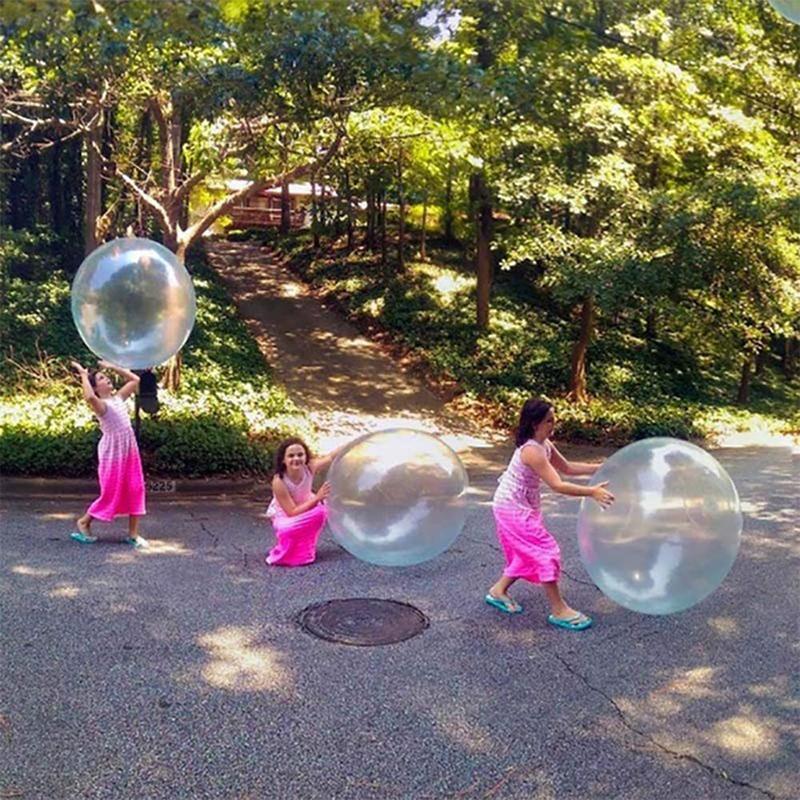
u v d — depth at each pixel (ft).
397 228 81.76
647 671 13.98
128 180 38.47
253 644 14.53
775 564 20.92
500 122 41.42
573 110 41.11
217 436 29.14
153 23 27.78
